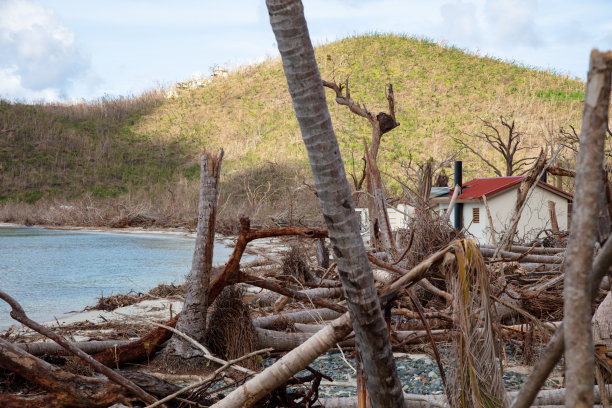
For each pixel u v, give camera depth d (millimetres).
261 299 10422
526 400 2240
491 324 3566
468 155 62094
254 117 85750
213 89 98312
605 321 4672
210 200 6812
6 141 74438
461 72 93375
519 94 82062
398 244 9562
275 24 2688
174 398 4492
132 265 19906
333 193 2789
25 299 12734
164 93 97000
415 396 4594
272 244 25047
